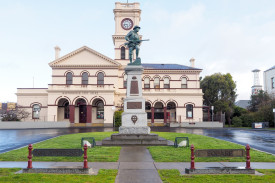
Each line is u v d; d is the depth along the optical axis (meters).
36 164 10.72
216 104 50.84
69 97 42.66
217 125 42.81
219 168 9.30
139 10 49.25
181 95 46.75
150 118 47.47
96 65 45.41
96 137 21.62
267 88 54.19
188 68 49.66
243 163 11.19
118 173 9.30
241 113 51.75
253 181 8.10
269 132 31.72
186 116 46.47
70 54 45.34
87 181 8.13
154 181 8.23
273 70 51.50
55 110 42.41
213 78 53.41
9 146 17.91
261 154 13.45
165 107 46.38
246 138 23.69
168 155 12.71
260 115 43.28
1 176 8.70
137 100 17.22
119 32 49.34
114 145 16.05
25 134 27.62
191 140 19.75
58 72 45.34
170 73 48.72
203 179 8.38
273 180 8.22
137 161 11.46
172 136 23.09
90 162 11.24
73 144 17.09
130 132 16.80
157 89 46.81
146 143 16.19
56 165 10.49
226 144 17.34
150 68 48.66
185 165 10.67
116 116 39.50
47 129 35.88
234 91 54.41
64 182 7.98
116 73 45.62
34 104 45.41
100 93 42.72
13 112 41.88
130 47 18.33
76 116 45.62
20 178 8.41
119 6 49.47
